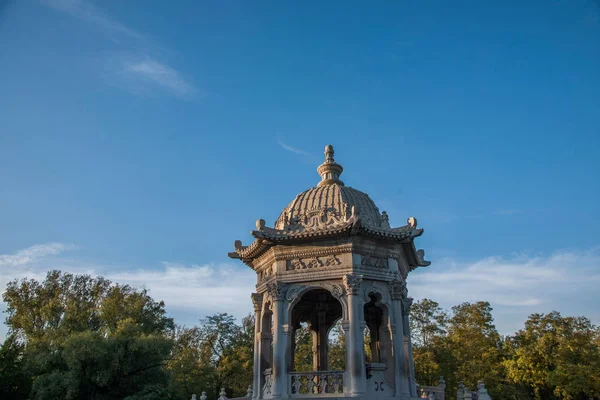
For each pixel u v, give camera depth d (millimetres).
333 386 22500
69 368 54219
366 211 26500
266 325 26406
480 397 21484
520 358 70188
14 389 55562
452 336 73188
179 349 82188
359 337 22422
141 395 51719
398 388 22875
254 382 25562
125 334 58094
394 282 24766
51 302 70062
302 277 24281
